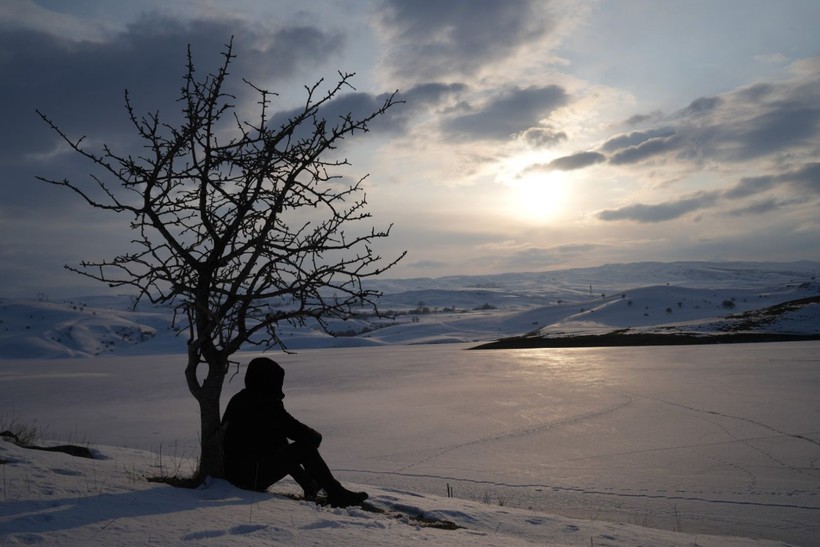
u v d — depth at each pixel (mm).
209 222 6262
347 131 6230
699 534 7398
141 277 5930
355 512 5445
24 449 7242
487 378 41094
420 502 7027
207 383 6305
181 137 5926
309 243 6379
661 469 12969
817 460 13281
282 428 6070
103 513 4359
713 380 32250
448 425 21234
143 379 57375
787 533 8102
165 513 4523
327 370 58344
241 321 6371
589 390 30531
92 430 22359
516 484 11672
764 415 20109
